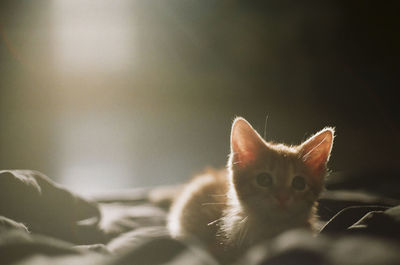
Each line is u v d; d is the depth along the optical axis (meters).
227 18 2.62
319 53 2.33
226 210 0.53
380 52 2.19
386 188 0.71
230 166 0.51
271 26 2.47
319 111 2.03
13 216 0.46
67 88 2.66
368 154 1.36
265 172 0.49
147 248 0.31
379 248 0.29
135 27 2.82
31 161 1.35
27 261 0.30
